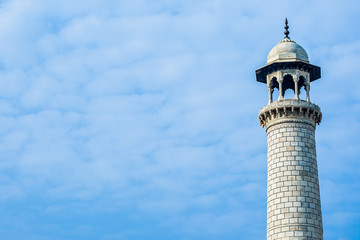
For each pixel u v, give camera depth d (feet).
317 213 238.68
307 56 264.93
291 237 232.94
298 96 255.29
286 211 237.25
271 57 264.72
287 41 267.80
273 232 237.66
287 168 243.19
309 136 249.96
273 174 245.45
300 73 259.60
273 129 252.01
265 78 271.90
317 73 265.75
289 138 247.70
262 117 257.96
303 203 237.45
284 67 259.60
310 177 242.78
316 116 255.29
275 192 242.17
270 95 260.01
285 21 274.36
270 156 249.75
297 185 240.12
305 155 245.45
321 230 238.07
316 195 241.55
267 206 245.45
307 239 232.53
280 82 258.16
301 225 234.17
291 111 250.57
